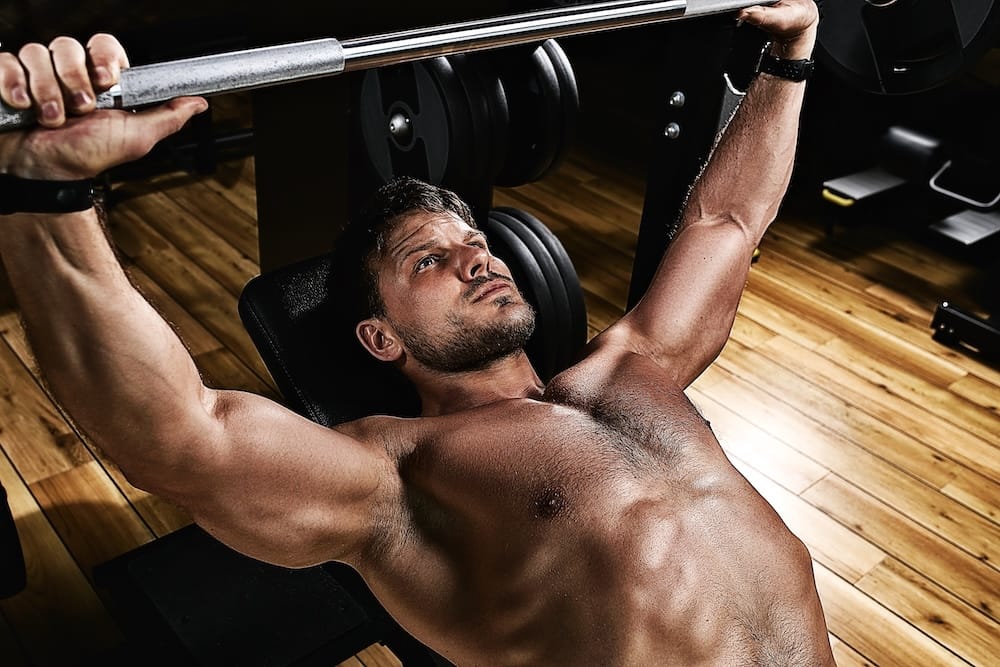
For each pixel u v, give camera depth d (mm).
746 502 1127
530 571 1039
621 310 2855
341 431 1125
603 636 1008
